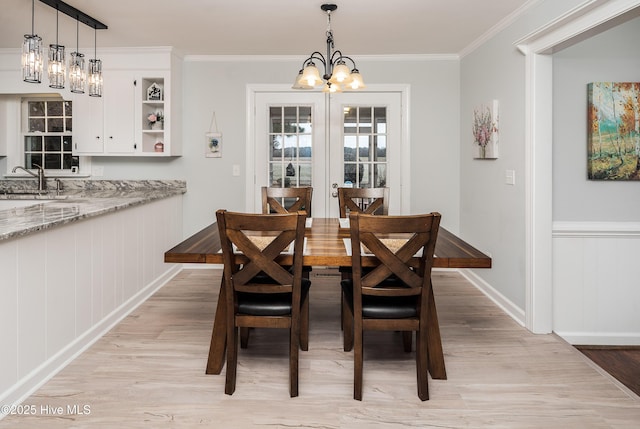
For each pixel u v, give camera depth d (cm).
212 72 466
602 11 231
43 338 227
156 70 435
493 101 364
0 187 465
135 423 192
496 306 359
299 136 471
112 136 441
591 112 310
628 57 312
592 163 311
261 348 276
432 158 469
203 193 473
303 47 430
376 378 236
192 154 471
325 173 474
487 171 387
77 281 261
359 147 473
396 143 470
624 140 310
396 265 204
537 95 299
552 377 237
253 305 217
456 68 463
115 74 437
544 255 301
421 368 212
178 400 212
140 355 262
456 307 356
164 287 411
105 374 237
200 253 226
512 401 212
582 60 313
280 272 210
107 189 471
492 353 268
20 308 208
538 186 300
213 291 398
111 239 309
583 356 265
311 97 468
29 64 268
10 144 471
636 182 317
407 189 470
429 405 209
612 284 317
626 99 309
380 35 391
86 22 348
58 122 477
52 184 470
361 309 211
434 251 219
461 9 323
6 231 194
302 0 308
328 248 237
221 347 239
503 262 353
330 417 198
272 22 354
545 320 301
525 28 313
